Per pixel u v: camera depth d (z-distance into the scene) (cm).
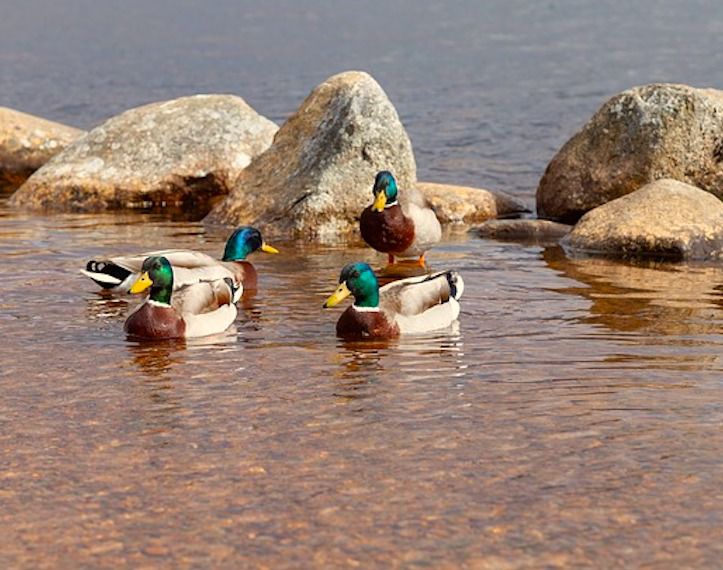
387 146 2158
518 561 835
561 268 1817
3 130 2700
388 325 1400
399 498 934
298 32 5669
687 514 903
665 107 2192
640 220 1934
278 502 929
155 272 1396
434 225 1850
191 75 4350
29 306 1559
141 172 2400
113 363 1298
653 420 1105
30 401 1167
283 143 2245
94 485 961
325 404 1156
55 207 2378
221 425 1098
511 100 3675
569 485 956
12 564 834
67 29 5819
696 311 1535
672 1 6575
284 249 1995
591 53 4772
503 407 1145
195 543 863
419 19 6119
